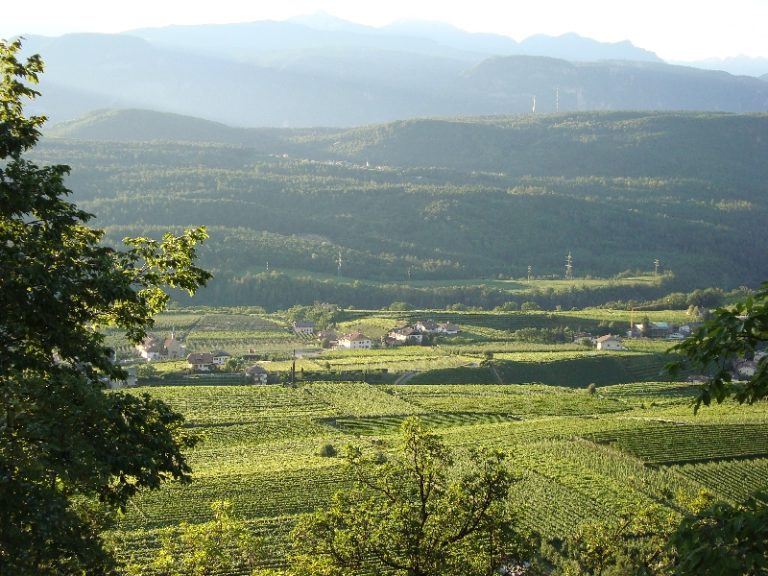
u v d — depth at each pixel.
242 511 68.94
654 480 80.44
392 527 24.73
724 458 90.81
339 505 25.59
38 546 16.97
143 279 23.23
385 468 25.86
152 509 67.62
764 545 13.24
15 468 17.45
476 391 136.38
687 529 14.15
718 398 15.01
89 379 20.61
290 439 102.38
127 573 25.91
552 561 57.66
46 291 19.28
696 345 15.23
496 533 25.09
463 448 90.75
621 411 123.50
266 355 154.88
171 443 21.28
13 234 20.44
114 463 19.11
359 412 117.56
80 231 23.16
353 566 24.55
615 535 38.78
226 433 103.81
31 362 19.31
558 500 73.00
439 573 23.55
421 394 132.62
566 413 122.06
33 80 21.75
